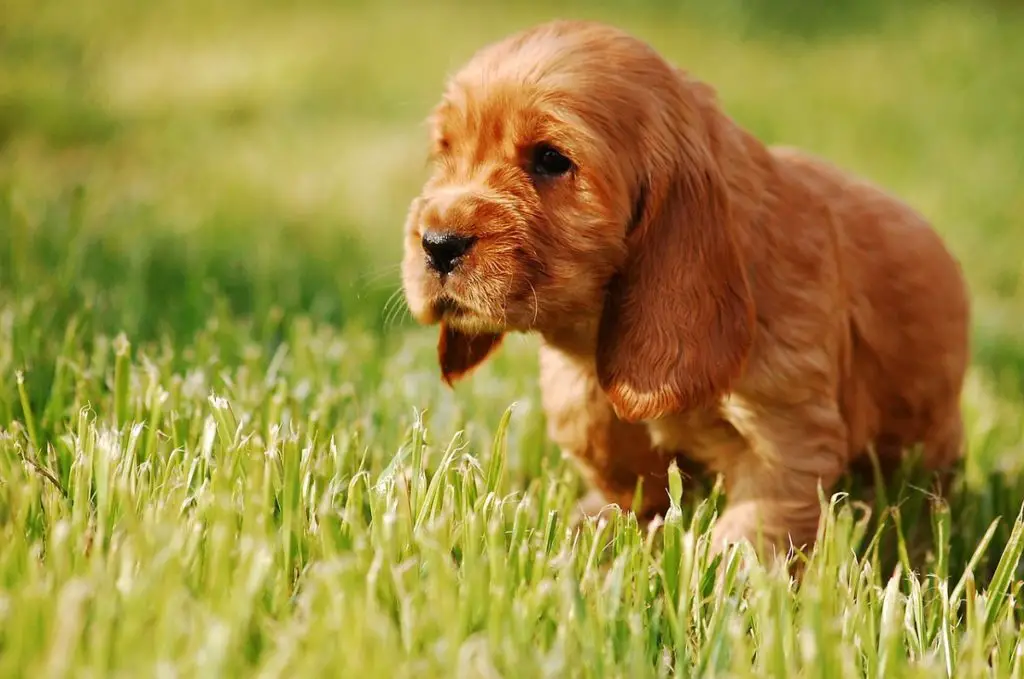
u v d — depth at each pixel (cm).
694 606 353
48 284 609
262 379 537
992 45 1803
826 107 1495
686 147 417
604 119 401
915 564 468
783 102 1507
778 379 422
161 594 294
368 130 1352
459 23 1938
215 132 1315
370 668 277
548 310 404
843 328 451
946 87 1603
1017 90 1569
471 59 438
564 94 398
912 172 1258
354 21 1945
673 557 367
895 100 1538
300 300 760
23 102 1297
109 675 269
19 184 874
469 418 559
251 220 959
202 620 290
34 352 516
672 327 411
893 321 482
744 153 439
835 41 1898
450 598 307
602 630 315
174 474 390
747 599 362
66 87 1390
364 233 955
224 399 418
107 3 1908
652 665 331
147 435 423
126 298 657
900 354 485
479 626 318
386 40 1802
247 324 650
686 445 448
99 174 1067
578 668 306
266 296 706
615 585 328
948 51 1773
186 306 676
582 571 378
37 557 329
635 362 414
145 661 267
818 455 429
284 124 1361
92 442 390
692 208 415
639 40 430
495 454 398
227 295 742
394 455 450
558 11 2053
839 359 449
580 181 399
